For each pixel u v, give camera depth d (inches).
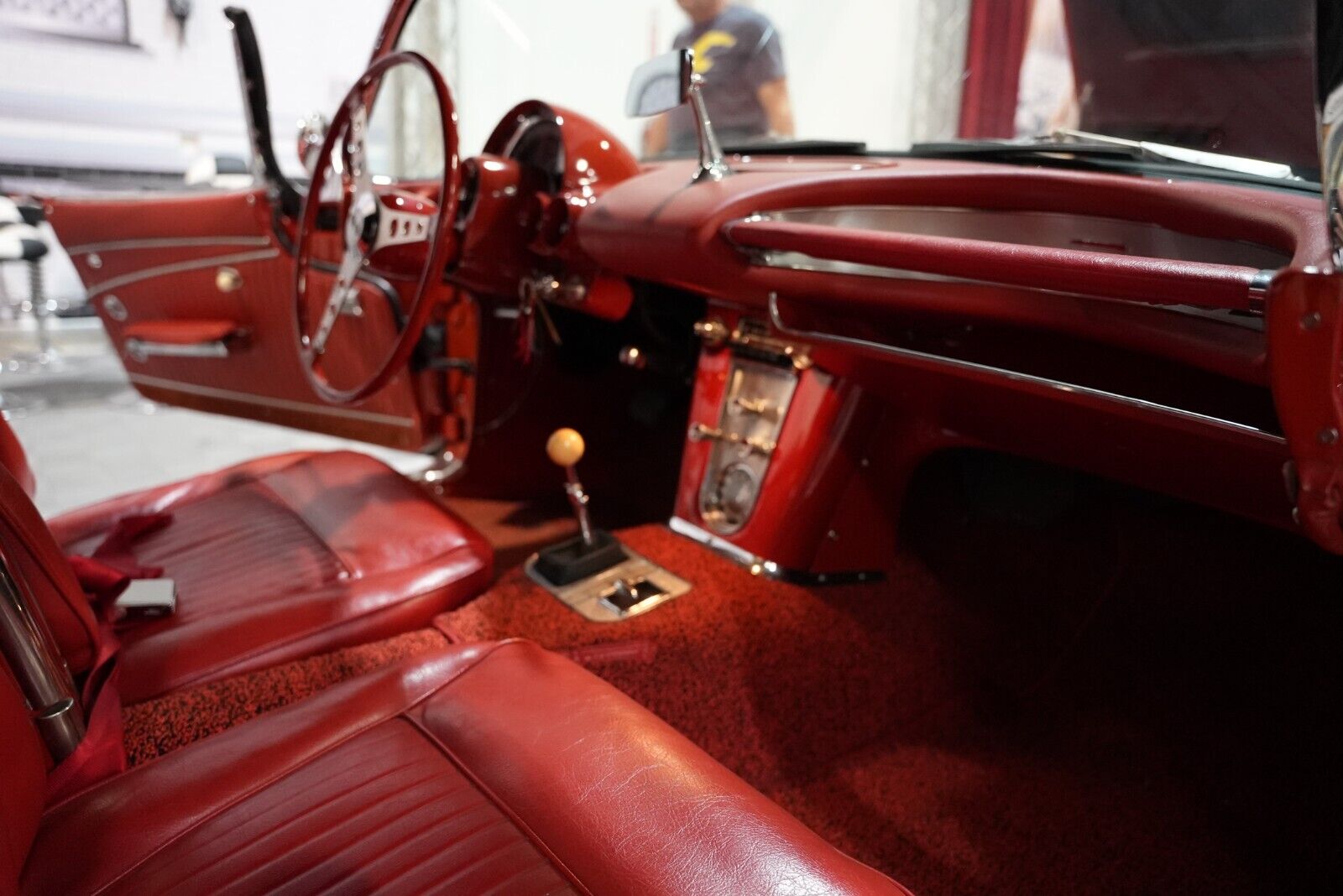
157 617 41.1
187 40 187.8
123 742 34.0
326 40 198.8
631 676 46.4
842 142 61.5
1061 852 46.2
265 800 28.0
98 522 52.3
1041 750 52.8
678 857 25.0
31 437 133.6
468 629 45.5
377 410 76.4
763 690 49.8
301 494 53.6
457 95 145.5
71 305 195.5
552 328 63.3
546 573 51.8
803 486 51.8
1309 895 43.8
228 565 46.6
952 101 134.1
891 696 54.2
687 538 57.4
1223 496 42.7
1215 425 29.0
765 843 25.3
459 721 31.2
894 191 45.9
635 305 65.1
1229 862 45.5
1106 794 49.8
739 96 88.4
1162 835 47.1
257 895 24.5
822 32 157.9
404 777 28.7
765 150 66.0
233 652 39.4
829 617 51.3
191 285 79.9
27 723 26.9
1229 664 53.3
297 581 44.7
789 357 52.3
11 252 158.6
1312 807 47.8
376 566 46.3
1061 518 56.5
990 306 36.8
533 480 76.3
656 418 74.1
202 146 195.8
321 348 54.9
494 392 70.5
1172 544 54.6
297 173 204.2
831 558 53.0
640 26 179.0
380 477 55.5
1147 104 51.0
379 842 26.0
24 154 176.7
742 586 51.7
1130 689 55.7
